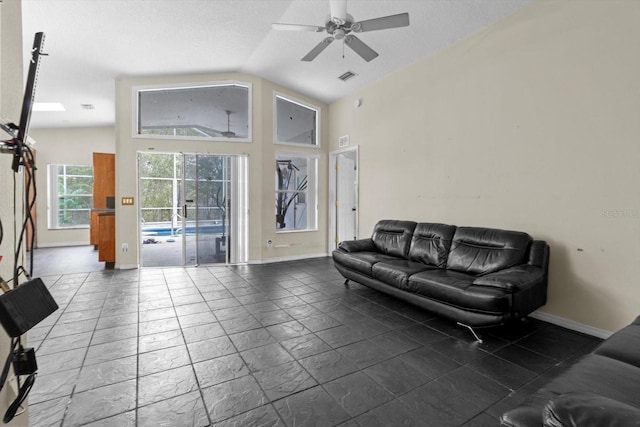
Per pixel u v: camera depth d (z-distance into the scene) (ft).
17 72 4.16
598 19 8.47
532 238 9.71
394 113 15.34
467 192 12.01
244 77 17.44
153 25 11.78
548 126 9.58
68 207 24.81
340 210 20.67
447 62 12.72
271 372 6.69
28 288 3.15
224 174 17.75
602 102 8.44
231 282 13.91
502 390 6.09
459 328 9.05
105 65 14.62
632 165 7.96
